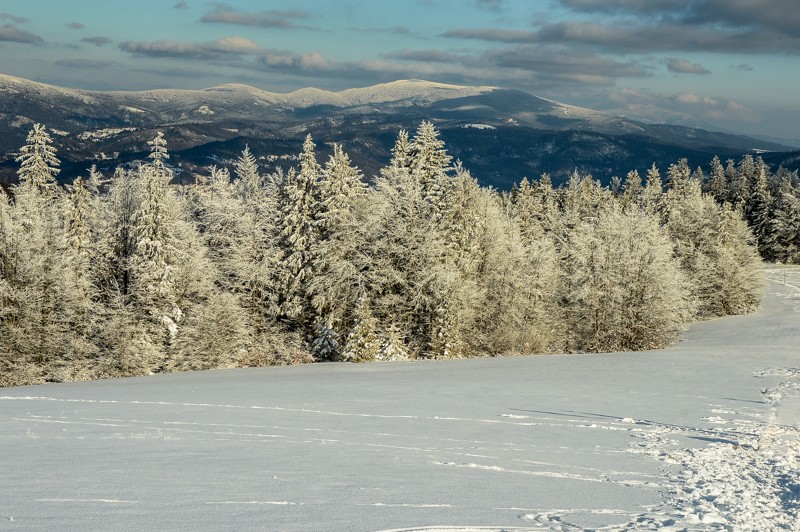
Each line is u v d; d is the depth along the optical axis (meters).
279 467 10.36
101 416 17.17
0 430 14.19
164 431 14.49
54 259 43.16
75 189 45.66
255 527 6.60
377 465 10.89
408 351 45.75
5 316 41.75
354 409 19.20
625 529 7.27
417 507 7.86
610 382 27.30
